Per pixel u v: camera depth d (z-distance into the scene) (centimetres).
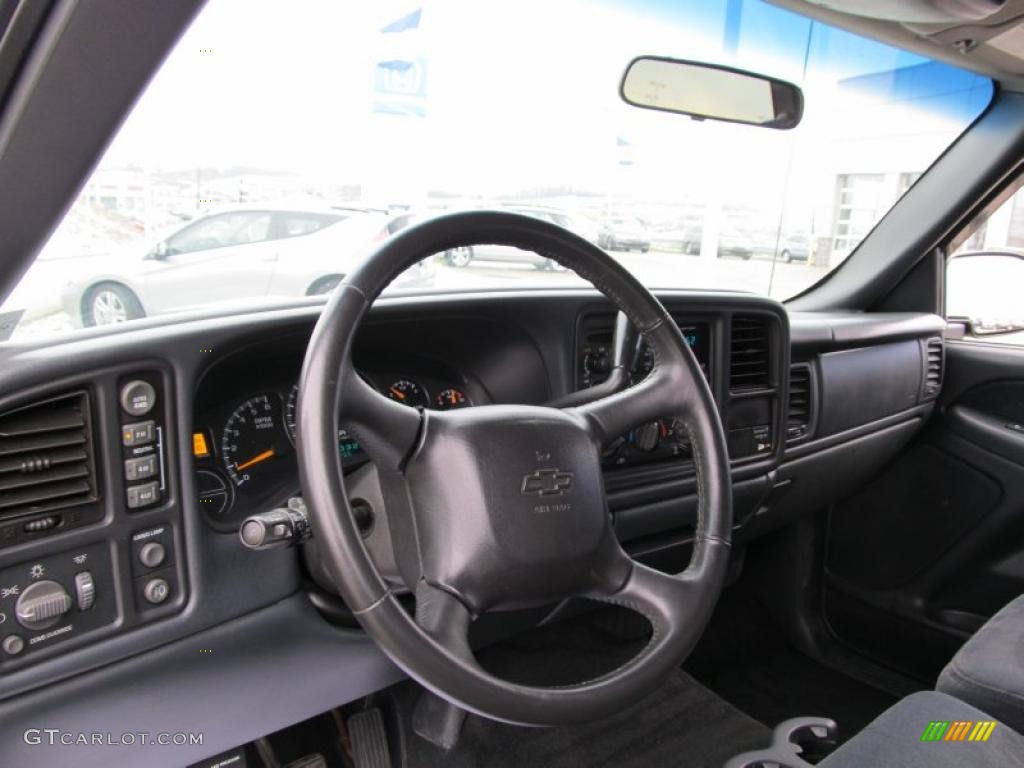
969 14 159
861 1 157
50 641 92
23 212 85
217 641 107
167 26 75
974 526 213
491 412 94
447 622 86
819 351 193
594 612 203
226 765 122
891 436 218
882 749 101
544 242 100
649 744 175
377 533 103
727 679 209
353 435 89
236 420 114
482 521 88
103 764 102
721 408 168
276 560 112
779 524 210
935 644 216
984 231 239
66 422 91
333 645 121
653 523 160
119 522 96
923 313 240
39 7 70
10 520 88
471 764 163
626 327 119
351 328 84
